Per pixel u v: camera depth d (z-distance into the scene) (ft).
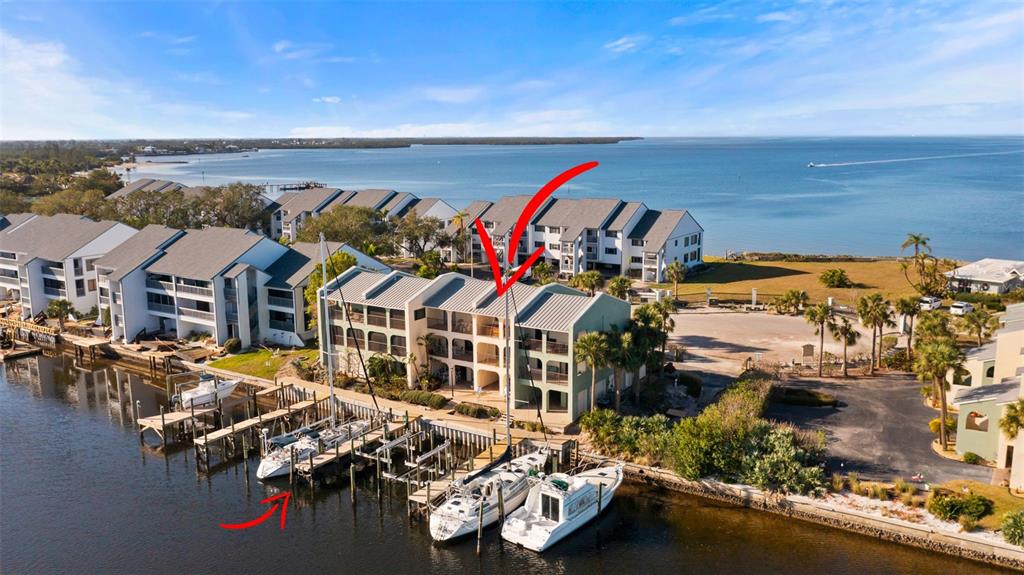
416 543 154.81
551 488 154.51
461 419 204.44
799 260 449.89
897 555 141.79
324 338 245.24
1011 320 209.26
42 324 321.11
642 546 149.59
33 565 147.43
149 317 299.58
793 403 206.59
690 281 387.34
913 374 230.07
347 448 191.11
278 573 144.25
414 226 424.05
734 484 164.55
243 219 496.23
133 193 490.49
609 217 404.57
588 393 208.03
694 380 219.82
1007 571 134.72
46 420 227.20
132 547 153.69
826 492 157.38
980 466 165.27
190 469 191.31
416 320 226.38
